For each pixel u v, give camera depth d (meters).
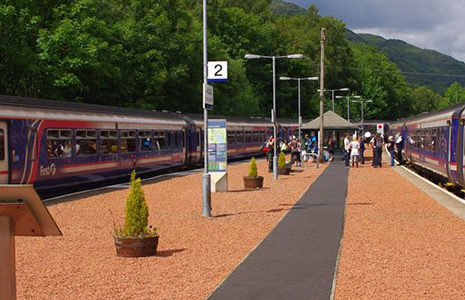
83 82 45.97
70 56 40.94
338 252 11.59
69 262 10.99
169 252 11.88
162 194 23.55
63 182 23.61
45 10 43.38
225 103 72.44
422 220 15.98
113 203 20.39
